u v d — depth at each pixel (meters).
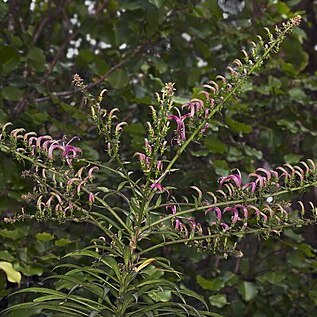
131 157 2.99
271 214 1.87
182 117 1.88
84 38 3.68
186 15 3.31
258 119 3.45
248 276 3.30
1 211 2.78
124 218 2.86
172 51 3.35
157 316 1.94
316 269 3.27
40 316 2.72
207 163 3.23
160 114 1.80
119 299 1.90
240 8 3.51
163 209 2.93
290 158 3.20
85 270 1.92
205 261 3.42
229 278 3.07
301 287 3.33
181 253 2.99
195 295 1.95
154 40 3.32
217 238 1.89
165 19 3.30
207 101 1.88
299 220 1.91
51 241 2.88
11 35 3.15
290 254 3.25
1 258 2.62
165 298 2.44
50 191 1.98
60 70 3.33
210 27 3.37
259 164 3.58
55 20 3.80
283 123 3.27
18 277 2.46
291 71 3.49
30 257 2.76
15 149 1.88
